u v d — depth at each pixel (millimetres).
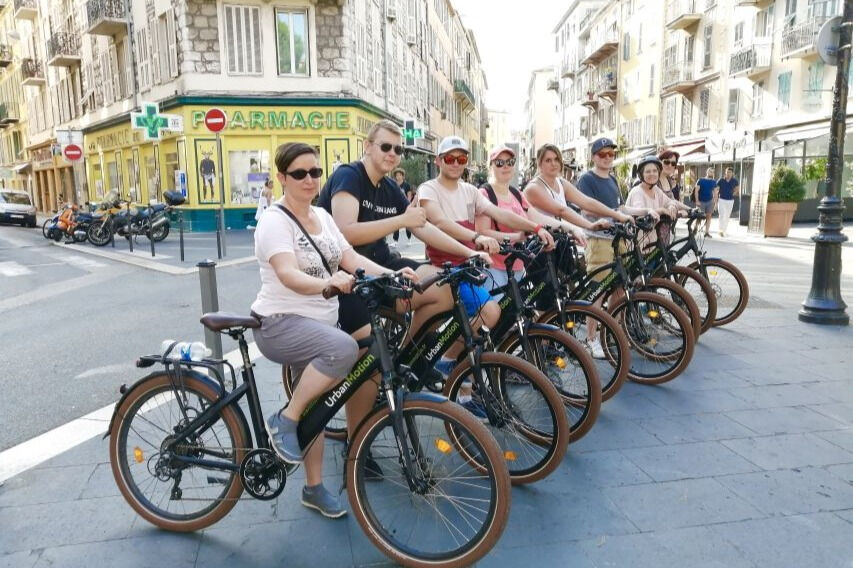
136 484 3078
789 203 15586
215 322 2803
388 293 2598
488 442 2500
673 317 4746
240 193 20734
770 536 2812
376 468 3080
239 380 3916
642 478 3359
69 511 3158
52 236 19859
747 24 27875
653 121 37781
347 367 2723
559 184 5098
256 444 2881
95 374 5594
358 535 2920
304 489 3141
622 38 42812
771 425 4012
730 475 3369
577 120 59094
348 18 20750
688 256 8031
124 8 23953
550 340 3703
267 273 2818
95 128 28938
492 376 3271
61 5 32688
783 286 8844
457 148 3859
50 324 7738
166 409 3004
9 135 49375
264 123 20406
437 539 2807
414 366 3301
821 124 23656
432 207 3805
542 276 4223
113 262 13766
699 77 31984
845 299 7832
